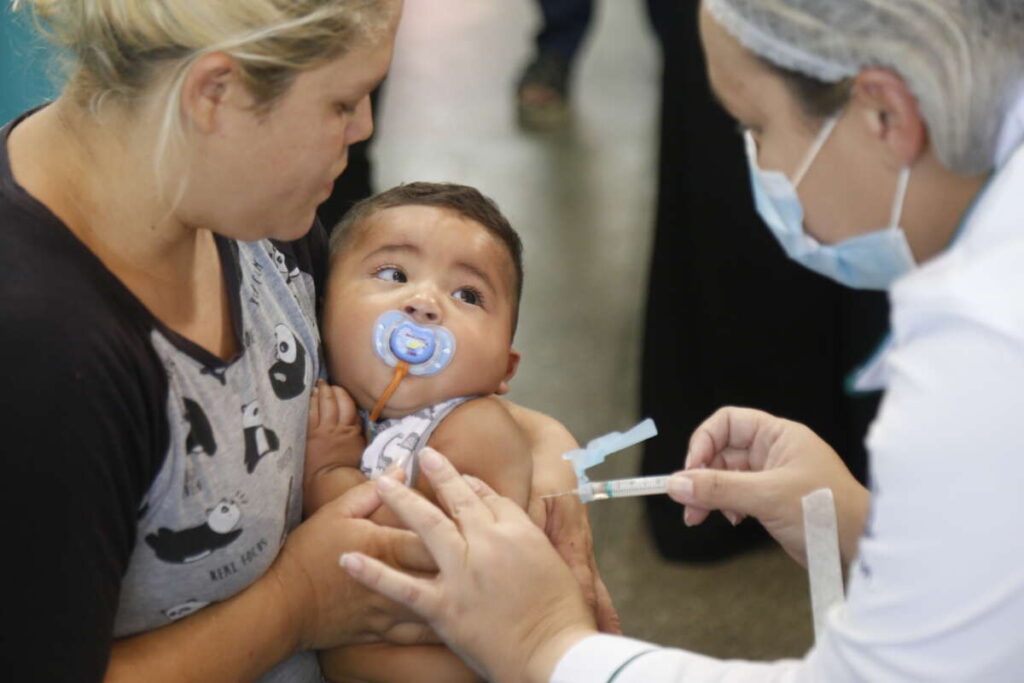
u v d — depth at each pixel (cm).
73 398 95
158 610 115
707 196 246
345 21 99
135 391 101
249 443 117
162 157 102
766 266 249
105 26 98
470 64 562
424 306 148
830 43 97
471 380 151
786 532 136
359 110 109
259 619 120
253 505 118
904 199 103
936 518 89
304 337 131
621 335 373
